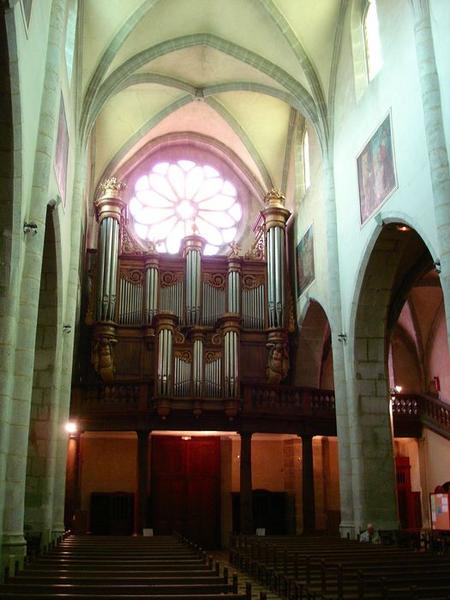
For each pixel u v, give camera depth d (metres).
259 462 28.14
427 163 15.14
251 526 21.77
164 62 24.81
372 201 18.31
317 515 26.27
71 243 20.06
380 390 19.42
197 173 31.30
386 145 17.48
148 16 21.44
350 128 20.33
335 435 23.47
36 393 17.70
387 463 19.00
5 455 11.40
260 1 20.98
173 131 30.30
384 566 10.74
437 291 26.84
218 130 29.84
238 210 31.08
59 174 16.42
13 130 10.86
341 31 21.03
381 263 18.78
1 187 11.28
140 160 30.59
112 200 26.55
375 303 19.44
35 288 12.63
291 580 10.97
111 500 26.38
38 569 9.91
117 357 25.41
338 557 12.31
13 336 11.67
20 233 11.70
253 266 27.34
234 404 22.48
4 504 11.71
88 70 20.81
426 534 20.81
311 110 22.67
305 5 20.80
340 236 20.98
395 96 17.05
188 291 26.48
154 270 26.55
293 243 27.33
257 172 30.00
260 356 26.20
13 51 9.93
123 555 12.39
